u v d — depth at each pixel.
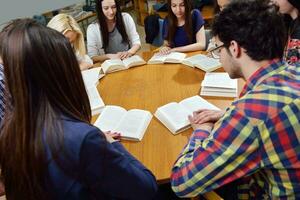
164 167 1.21
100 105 1.66
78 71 0.78
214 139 0.89
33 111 0.72
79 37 2.20
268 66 0.88
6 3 1.87
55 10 2.32
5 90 0.75
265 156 0.84
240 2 0.89
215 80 1.76
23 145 0.72
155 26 2.97
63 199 0.78
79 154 0.73
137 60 2.23
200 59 2.11
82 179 0.77
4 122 0.76
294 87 0.84
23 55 0.69
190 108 1.52
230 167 0.88
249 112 0.83
